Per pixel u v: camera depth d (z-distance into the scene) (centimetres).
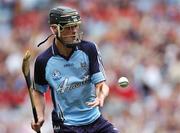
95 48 2142
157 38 5625
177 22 6100
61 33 2094
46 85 2169
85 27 5684
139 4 6153
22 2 6062
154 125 4375
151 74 4941
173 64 5166
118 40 5478
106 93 2105
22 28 5747
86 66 2130
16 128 4344
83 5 5959
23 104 4612
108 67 4878
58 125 2156
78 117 2144
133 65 4966
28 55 2105
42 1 6056
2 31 5794
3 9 6034
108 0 6038
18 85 4791
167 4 6266
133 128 4288
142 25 5831
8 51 5203
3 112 4556
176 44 5625
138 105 4541
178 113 4456
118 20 5825
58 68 2127
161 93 4800
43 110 2178
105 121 2164
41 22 5781
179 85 4841
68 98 2133
